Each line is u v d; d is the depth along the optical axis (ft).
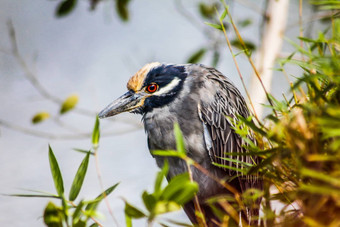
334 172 15.58
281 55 32.73
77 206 18.11
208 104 28.60
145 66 29.81
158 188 17.15
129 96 29.66
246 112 30.25
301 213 17.60
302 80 16.97
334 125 15.53
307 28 34.37
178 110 28.81
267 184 18.54
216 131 28.53
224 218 19.69
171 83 29.14
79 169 19.15
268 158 17.52
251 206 19.75
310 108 16.46
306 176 17.12
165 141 29.14
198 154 28.45
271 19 33.30
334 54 17.65
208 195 28.40
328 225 15.74
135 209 17.34
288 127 16.96
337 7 18.04
